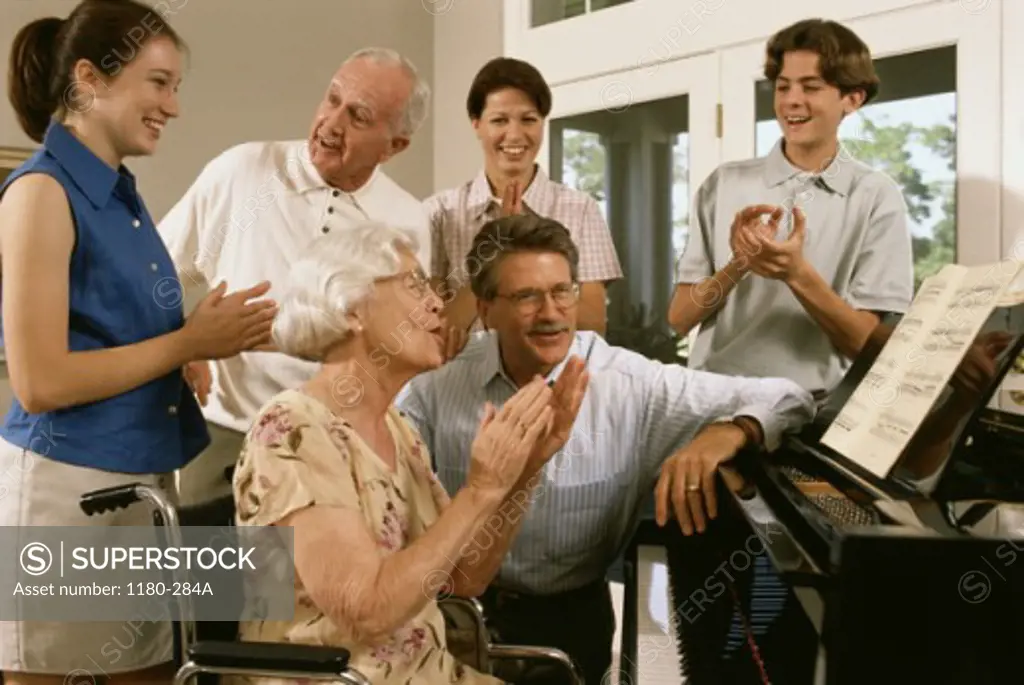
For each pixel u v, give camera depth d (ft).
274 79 8.91
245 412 6.98
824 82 6.86
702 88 7.91
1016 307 4.05
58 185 4.96
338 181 7.02
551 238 6.06
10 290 4.88
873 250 6.83
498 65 7.47
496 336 6.31
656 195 8.34
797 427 5.74
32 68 5.34
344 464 4.17
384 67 6.75
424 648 4.36
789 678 4.60
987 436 4.96
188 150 8.52
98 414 5.15
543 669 6.28
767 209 6.95
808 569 3.42
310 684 4.13
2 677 5.16
